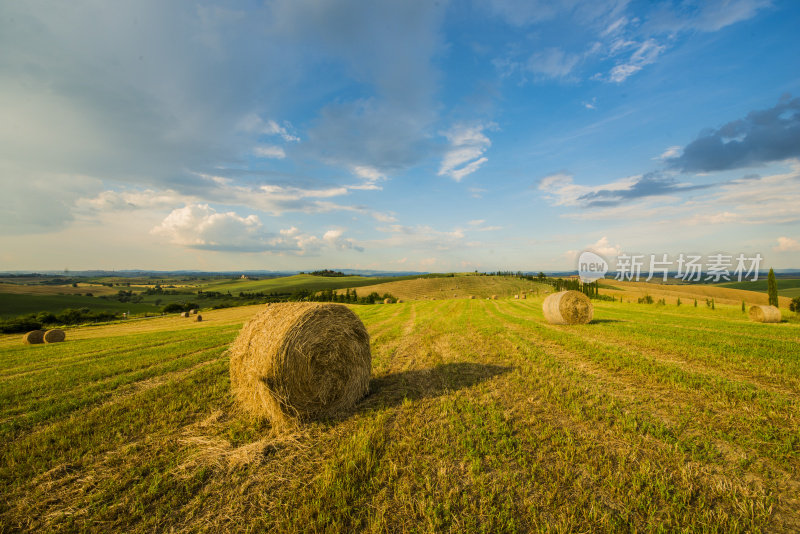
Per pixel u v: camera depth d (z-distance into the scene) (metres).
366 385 7.80
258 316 7.39
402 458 4.77
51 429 6.22
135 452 5.31
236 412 7.03
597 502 3.77
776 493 3.90
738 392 6.96
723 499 3.81
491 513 3.57
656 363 9.60
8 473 4.78
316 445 5.43
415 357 11.55
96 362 12.59
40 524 3.80
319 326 6.93
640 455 4.71
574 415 6.04
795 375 8.31
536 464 4.46
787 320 24.23
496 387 7.81
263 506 3.93
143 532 3.62
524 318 24.38
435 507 3.69
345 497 3.93
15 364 13.17
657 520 3.46
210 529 3.62
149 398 7.83
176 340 18.25
